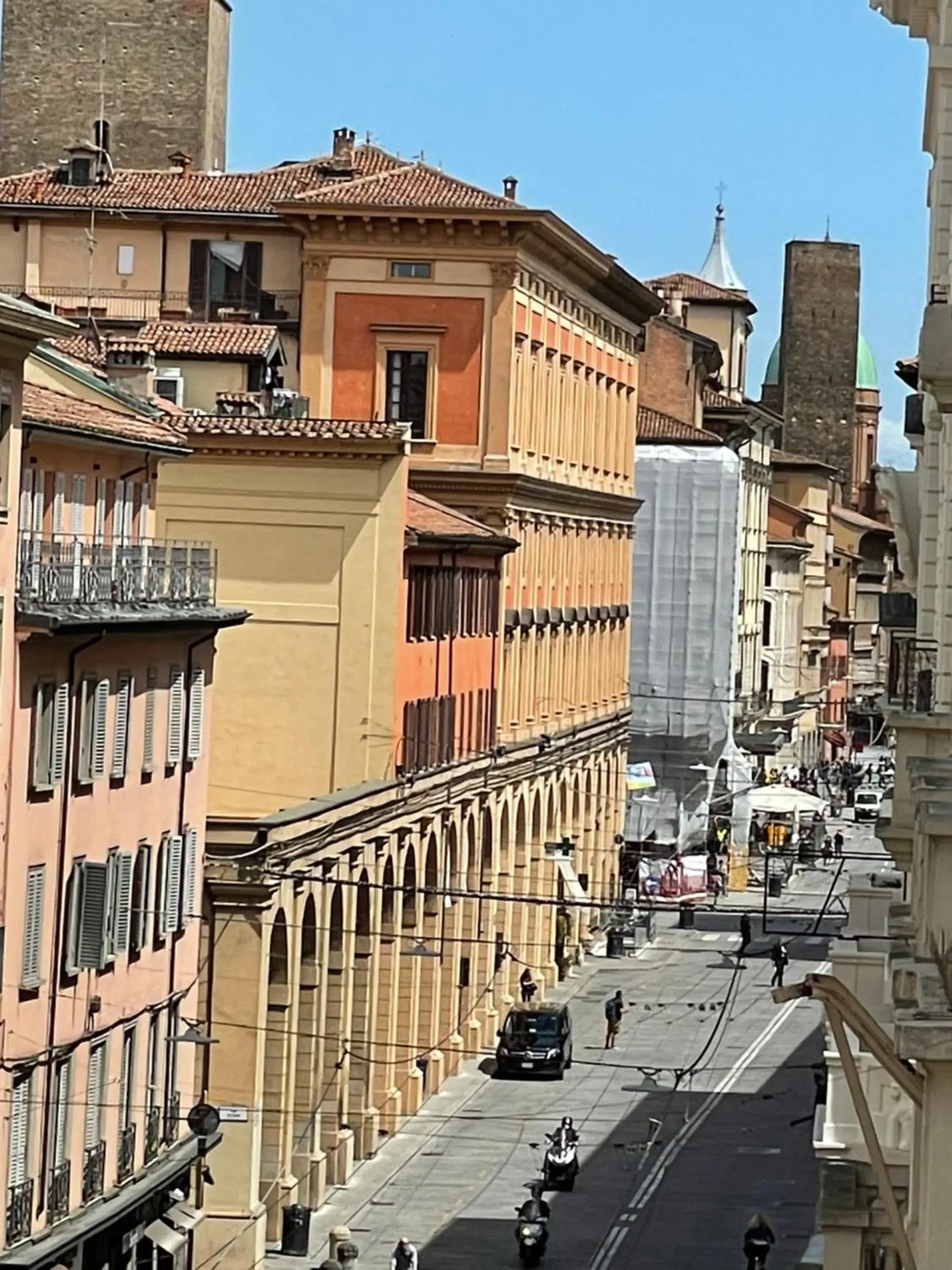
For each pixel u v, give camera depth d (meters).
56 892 47.56
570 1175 64.75
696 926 109.75
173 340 86.69
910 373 47.00
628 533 119.44
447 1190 65.00
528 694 96.12
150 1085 53.56
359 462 73.06
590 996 92.56
